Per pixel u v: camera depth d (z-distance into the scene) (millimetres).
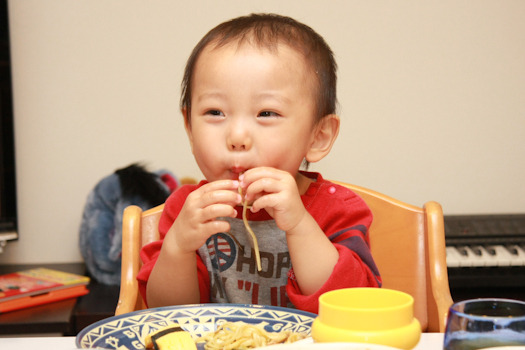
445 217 2230
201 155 870
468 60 2385
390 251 1105
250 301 1003
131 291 1005
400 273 1096
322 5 2357
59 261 2381
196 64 900
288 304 992
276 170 803
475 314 538
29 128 2340
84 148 2357
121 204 2064
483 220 2193
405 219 1106
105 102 2350
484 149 2414
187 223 808
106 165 2365
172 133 2367
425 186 2418
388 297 597
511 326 498
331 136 968
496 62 2389
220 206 778
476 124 2406
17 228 2219
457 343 507
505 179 2422
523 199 2426
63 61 2330
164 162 2369
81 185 2365
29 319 1779
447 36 2377
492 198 2428
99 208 2102
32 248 2371
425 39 2375
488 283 2031
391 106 2387
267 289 994
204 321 749
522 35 2381
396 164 2406
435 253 1051
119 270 2088
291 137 862
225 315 760
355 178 2404
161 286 870
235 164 843
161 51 2346
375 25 2367
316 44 939
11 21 2305
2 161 2180
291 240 833
